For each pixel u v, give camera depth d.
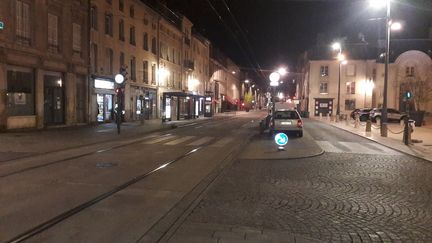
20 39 21.81
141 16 38.78
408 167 11.90
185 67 53.53
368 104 62.47
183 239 5.30
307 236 5.53
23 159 12.24
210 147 16.48
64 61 25.86
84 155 13.38
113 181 9.05
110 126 28.19
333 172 10.81
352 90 63.69
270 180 9.55
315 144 17.70
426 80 46.16
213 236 5.43
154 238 5.32
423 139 21.47
